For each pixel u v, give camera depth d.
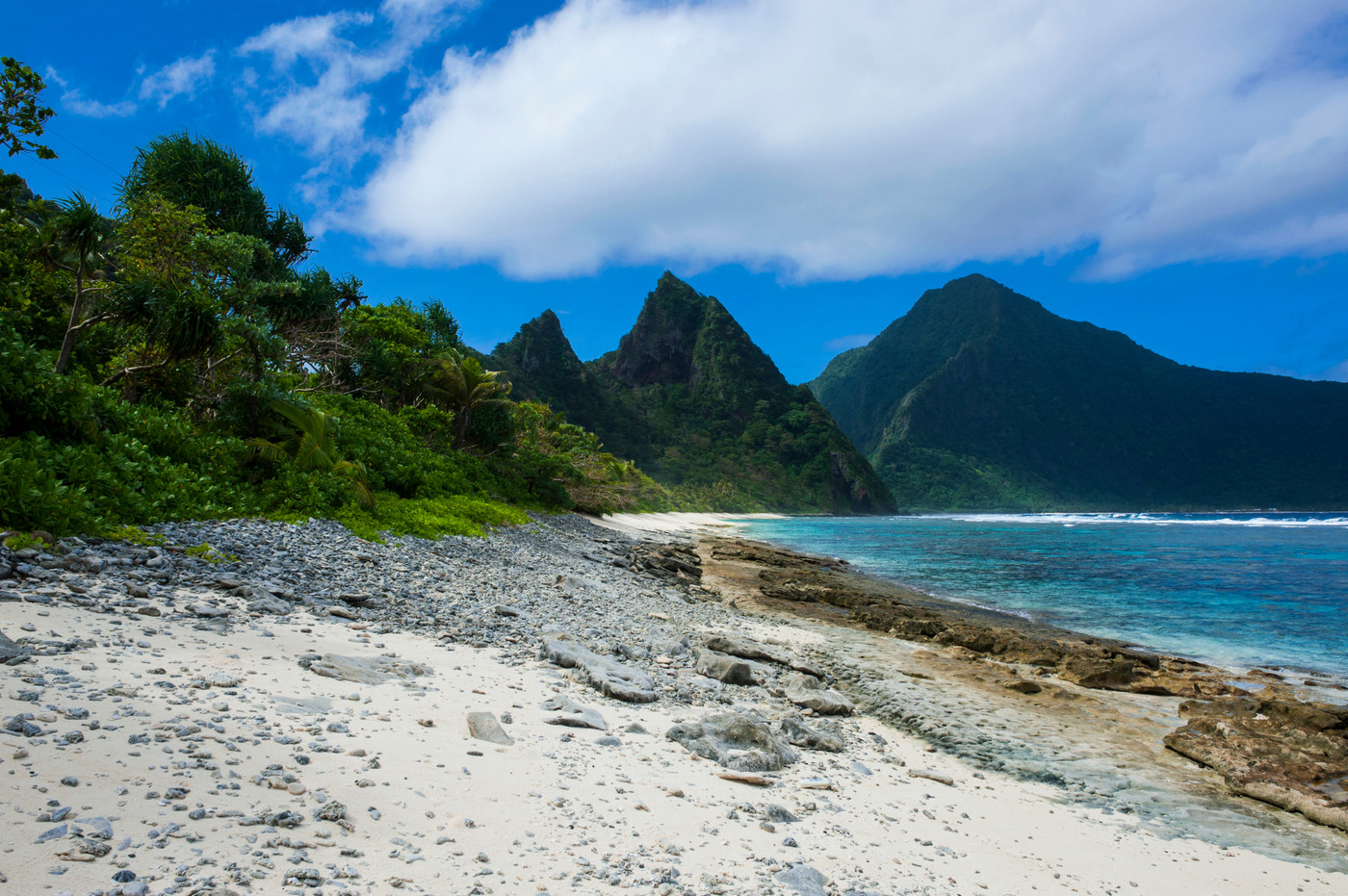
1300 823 7.39
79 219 15.58
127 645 5.97
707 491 187.25
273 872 3.23
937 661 14.36
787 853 4.84
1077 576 32.41
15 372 11.11
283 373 24.05
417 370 36.69
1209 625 20.23
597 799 5.08
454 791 4.66
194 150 30.38
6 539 7.80
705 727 7.39
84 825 3.21
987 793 7.49
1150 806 7.64
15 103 12.39
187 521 11.59
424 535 17.34
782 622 18.25
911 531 79.44
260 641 7.12
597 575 20.42
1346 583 29.41
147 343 16.53
